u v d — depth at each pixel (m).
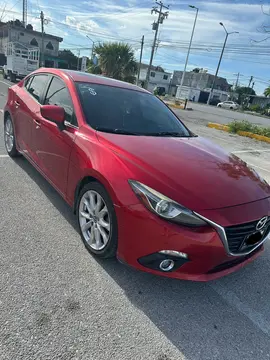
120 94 3.68
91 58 33.81
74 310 2.12
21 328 1.91
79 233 3.07
